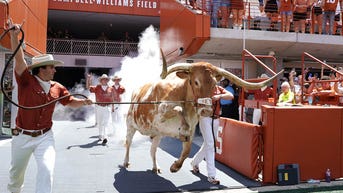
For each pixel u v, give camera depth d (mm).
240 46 12641
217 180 5750
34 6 12211
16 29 3555
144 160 7566
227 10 12070
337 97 8852
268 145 5691
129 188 5484
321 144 5922
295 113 5797
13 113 10641
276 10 12430
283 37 12312
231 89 10484
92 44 22578
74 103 4035
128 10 21891
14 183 4000
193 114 5402
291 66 15023
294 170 5707
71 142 9875
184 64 5133
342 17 13109
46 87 3840
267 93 8438
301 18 12562
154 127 5820
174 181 5906
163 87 5609
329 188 5527
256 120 8562
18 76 3717
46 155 3689
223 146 7102
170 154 8281
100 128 10000
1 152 8164
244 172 6152
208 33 11703
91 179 5996
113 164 7160
